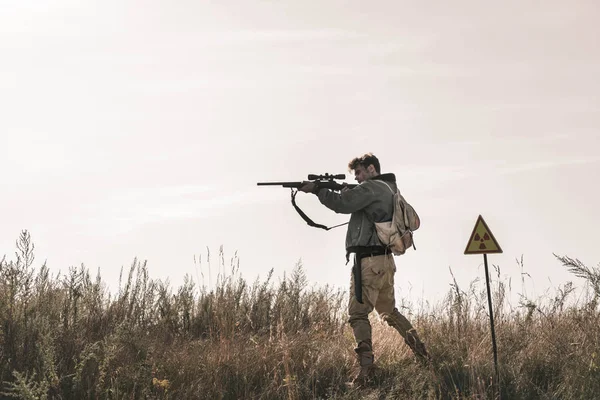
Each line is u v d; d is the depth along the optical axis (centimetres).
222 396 681
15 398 636
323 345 828
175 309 948
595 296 779
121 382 661
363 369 741
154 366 704
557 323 804
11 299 771
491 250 745
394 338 827
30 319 731
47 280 878
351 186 784
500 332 814
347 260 768
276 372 725
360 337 749
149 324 927
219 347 790
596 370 673
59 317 810
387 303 778
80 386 647
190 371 722
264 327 920
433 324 859
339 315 989
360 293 746
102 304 912
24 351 690
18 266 805
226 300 973
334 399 679
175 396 673
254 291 1009
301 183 783
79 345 728
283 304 985
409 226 768
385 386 728
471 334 806
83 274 902
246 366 741
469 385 697
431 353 788
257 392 711
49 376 648
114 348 684
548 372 729
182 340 870
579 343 754
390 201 757
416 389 698
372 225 755
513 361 750
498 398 668
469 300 850
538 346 776
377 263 749
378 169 791
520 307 839
